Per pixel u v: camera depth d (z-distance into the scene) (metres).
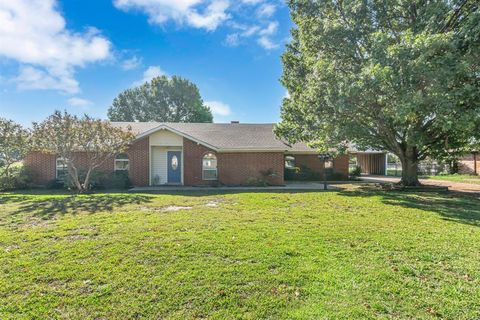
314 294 3.35
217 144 17.55
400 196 11.80
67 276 3.80
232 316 2.93
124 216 7.52
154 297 3.28
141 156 16.56
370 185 17.17
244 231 5.98
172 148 17.56
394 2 12.41
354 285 3.55
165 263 4.23
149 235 5.64
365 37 12.87
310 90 12.68
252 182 16.83
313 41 13.86
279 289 3.46
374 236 5.64
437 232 5.97
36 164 15.69
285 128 17.27
